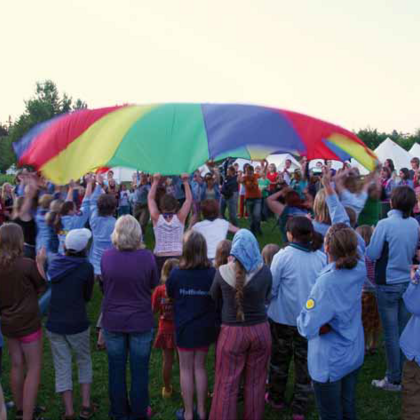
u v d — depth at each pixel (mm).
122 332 3541
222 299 3461
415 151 19266
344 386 3156
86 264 3732
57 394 4273
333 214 4172
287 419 3764
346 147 4309
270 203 6105
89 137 4262
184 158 3889
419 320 3332
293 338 3727
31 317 3592
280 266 3631
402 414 3432
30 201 5664
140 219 11133
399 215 3979
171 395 4195
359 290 3018
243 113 4242
